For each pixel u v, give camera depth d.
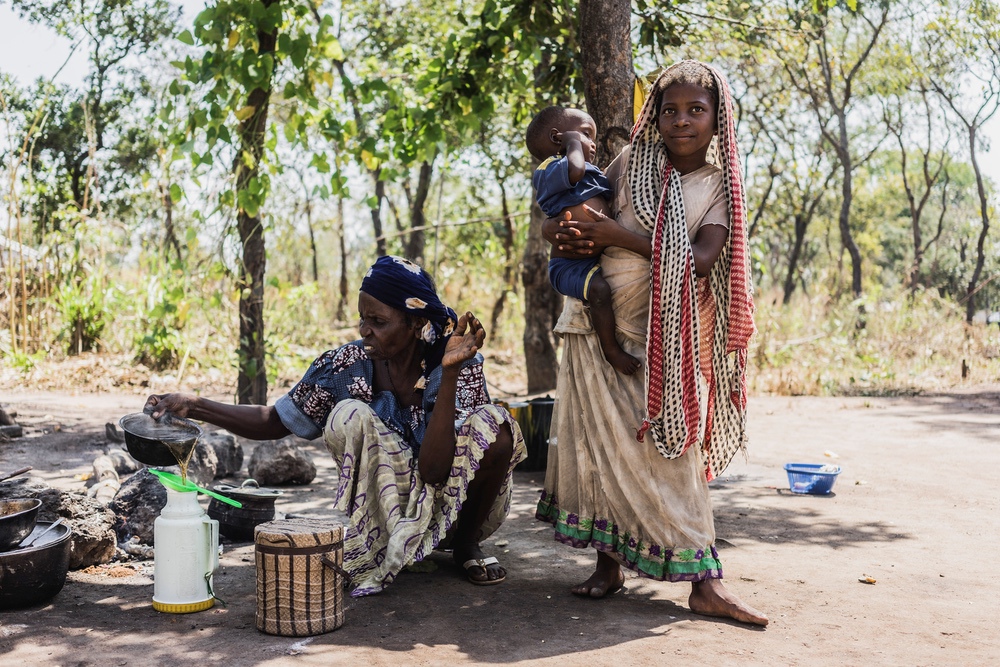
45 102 14.59
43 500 3.90
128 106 21.25
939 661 2.97
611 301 3.42
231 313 11.59
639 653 3.01
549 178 3.38
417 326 3.72
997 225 33.19
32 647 2.98
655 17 7.49
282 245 9.68
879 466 6.92
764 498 5.71
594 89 4.88
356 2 16.88
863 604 3.57
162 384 11.22
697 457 3.45
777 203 27.91
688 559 3.37
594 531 3.53
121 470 5.68
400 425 3.78
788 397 12.16
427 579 3.90
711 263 3.33
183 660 2.90
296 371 12.90
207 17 6.86
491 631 3.22
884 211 41.97
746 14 10.00
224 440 5.93
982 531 4.86
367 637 3.15
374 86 7.64
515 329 17.70
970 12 18.81
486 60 7.18
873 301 17.02
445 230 22.22
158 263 13.13
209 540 3.45
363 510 3.64
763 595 3.68
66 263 13.90
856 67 19.75
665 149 3.45
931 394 12.39
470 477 3.65
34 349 13.05
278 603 3.14
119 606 3.45
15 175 12.72
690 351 3.30
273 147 7.54
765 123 23.12
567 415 3.60
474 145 15.27
